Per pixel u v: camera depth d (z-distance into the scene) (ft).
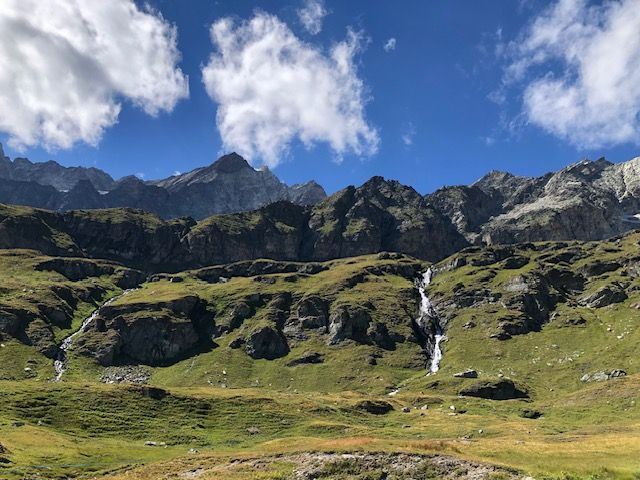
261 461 199.11
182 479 187.32
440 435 361.92
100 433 341.00
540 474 173.17
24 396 373.81
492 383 606.55
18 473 225.97
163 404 403.95
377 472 177.68
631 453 212.84
